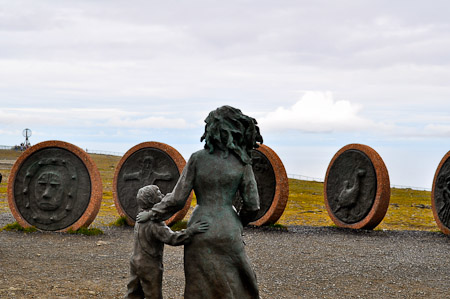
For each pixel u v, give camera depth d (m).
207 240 6.55
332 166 20.06
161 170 17.78
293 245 15.08
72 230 15.84
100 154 78.56
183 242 6.67
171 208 6.82
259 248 14.35
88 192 15.95
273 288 10.12
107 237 15.54
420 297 9.85
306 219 23.05
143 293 7.28
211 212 6.66
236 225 6.68
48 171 16.23
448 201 18.38
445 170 18.66
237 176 6.73
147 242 7.03
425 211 28.03
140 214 7.12
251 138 6.87
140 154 18.17
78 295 9.25
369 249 14.85
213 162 6.71
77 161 16.09
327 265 12.36
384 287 10.50
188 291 6.71
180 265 11.84
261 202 18.84
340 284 10.62
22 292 9.28
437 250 15.06
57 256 12.45
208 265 6.57
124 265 11.71
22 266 11.23
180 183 6.78
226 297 6.58
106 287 9.82
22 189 16.33
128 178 18.28
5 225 17.61
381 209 17.98
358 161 18.92
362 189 18.73
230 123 6.79
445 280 11.25
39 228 16.17
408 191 44.56
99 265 11.63
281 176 18.42
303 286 10.36
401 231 18.89
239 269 6.67
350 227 19.03
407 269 12.20
